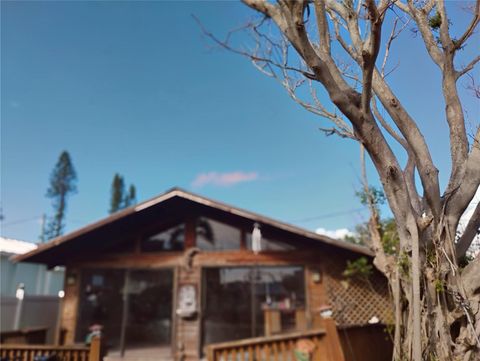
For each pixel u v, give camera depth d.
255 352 4.66
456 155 2.45
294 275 7.27
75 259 8.02
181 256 7.68
